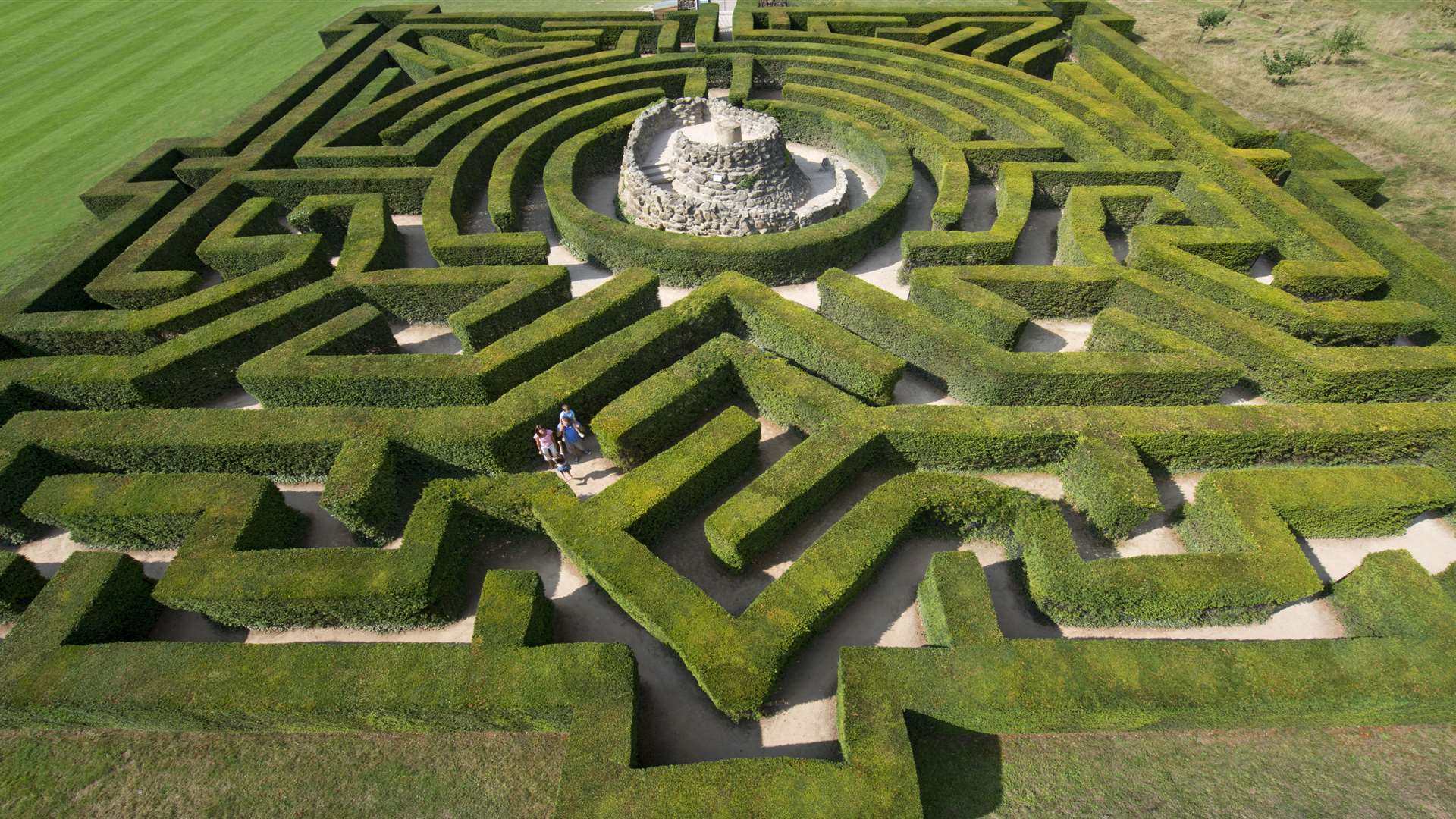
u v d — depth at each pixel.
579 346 23.23
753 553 17.09
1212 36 46.78
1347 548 17.62
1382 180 28.80
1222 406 19.47
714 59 42.44
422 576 15.64
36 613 15.05
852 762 12.39
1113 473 17.61
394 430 19.27
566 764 12.47
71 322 23.64
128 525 17.61
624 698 13.40
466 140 33.62
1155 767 13.50
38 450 19.14
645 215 29.95
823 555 15.76
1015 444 19.03
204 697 13.59
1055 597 15.57
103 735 14.56
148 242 27.27
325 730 14.38
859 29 48.03
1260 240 25.67
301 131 35.94
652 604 14.91
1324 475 17.38
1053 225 31.38
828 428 19.08
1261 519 16.34
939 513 17.25
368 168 32.16
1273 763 13.55
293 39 50.97
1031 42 45.44
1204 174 31.23
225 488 17.66
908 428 18.98
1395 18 46.22
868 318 23.80
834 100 36.91
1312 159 31.38
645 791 12.06
